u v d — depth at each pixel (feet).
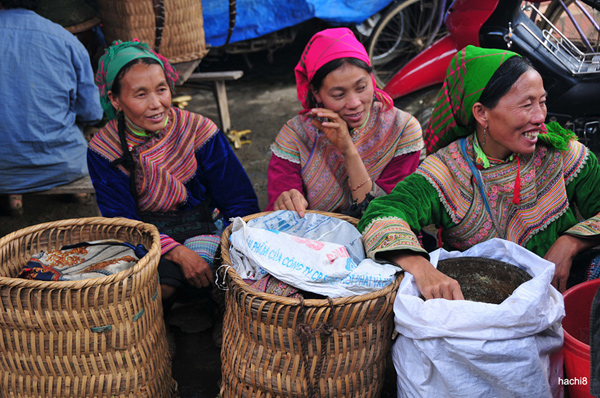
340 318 5.48
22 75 9.86
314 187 7.70
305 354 5.52
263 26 16.15
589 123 10.02
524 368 5.19
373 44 16.96
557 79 9.83
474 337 5.13
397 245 5.94
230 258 6.37
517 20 9.70
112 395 6.14
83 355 5.91
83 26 12.54
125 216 7.59
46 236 6.98
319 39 6.89
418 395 5.57
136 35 11.94
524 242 6.69
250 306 5.58
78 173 10.87
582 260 6.98
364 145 7.55
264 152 13.88
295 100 16.74
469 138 6.53
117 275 5.73
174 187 7.64
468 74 6.17
